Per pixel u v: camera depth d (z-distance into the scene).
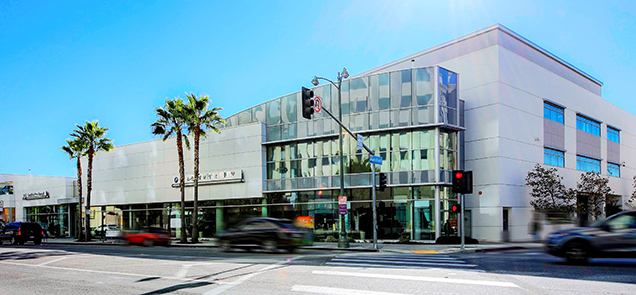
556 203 30.34
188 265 14.64
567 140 36.59
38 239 36.12
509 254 17.91
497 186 29.14
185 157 38.88
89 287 10.72
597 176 36.09
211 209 36.97
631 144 48.31
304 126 32.41
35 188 53.84
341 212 22.97
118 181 43.69
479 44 33.38
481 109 30.70
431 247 23.80
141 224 41.78
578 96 38.88
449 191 28.55
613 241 12.75
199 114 32.19
